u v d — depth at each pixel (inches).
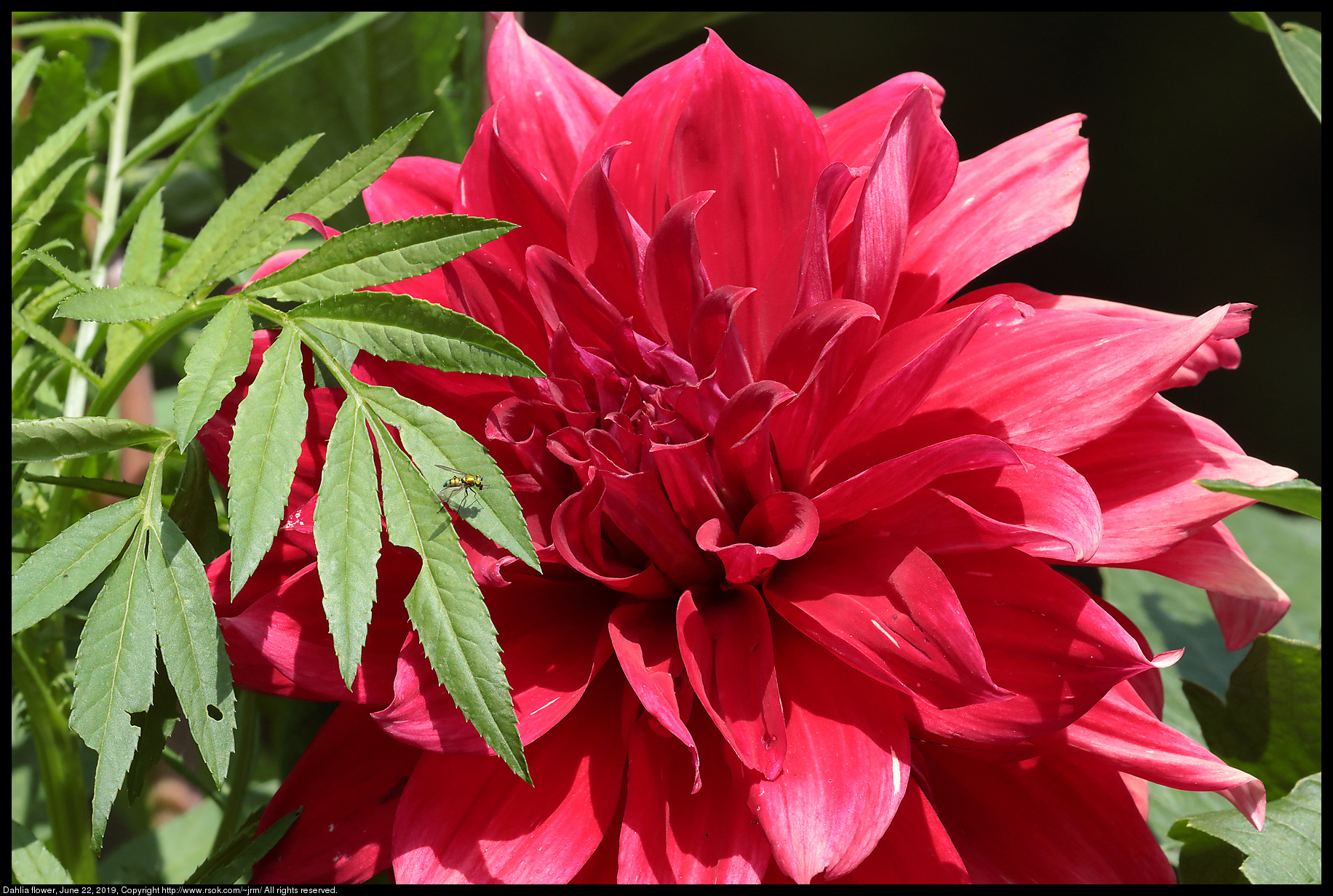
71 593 17.8
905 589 18.2
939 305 19.4
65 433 18.3
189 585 17.9
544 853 18.2
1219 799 20.8
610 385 19.1
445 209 20.1
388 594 18.8
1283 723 20.2
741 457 18.7
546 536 18.9
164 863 22.3
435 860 18.2
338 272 18.3
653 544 18.8
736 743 18.0
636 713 18.5
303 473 19.0
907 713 18.3
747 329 19.4
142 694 17.7
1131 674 17.9
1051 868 18.6
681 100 19.6
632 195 19.7
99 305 18.3
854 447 19.0
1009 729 18.1
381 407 18.0
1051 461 18.4
